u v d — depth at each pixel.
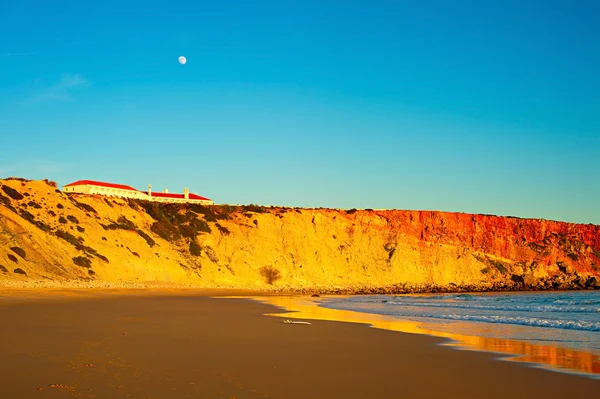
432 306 46.34
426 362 15.80
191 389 11.47
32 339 18.14
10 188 73.06
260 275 86.75
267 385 12.19
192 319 27.58
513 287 104.88
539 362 16.03
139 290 59.00
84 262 65.56
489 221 124.81
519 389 12.50
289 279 89.75
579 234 129.00
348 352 17.47
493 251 119.81
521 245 122.50
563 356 17.22
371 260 105.88
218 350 17.02
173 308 35.44
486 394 12.00
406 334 23.06
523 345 19.86
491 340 21.36
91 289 54.53
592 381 13.38
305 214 108.94
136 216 86.25
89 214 78.94
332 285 92.81
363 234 111.19
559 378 13.71
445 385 12.78
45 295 43.38
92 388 11.25
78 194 84.12
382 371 14.27
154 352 16.12
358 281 98.75
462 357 16.83
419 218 120.56
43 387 11.22
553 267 119.25
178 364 14.27
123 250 74.00
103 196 87.00
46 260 61.69
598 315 36.22
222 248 89.81
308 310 38.34
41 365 13.46
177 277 74.56
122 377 12.34
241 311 34.88
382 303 50.84
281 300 51.81
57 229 69.75
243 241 94.00
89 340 18.12
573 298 65.94
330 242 105.62
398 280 103.06
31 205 72.25
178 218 92.00
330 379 13.06
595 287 109.81
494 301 57.16
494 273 112.88
